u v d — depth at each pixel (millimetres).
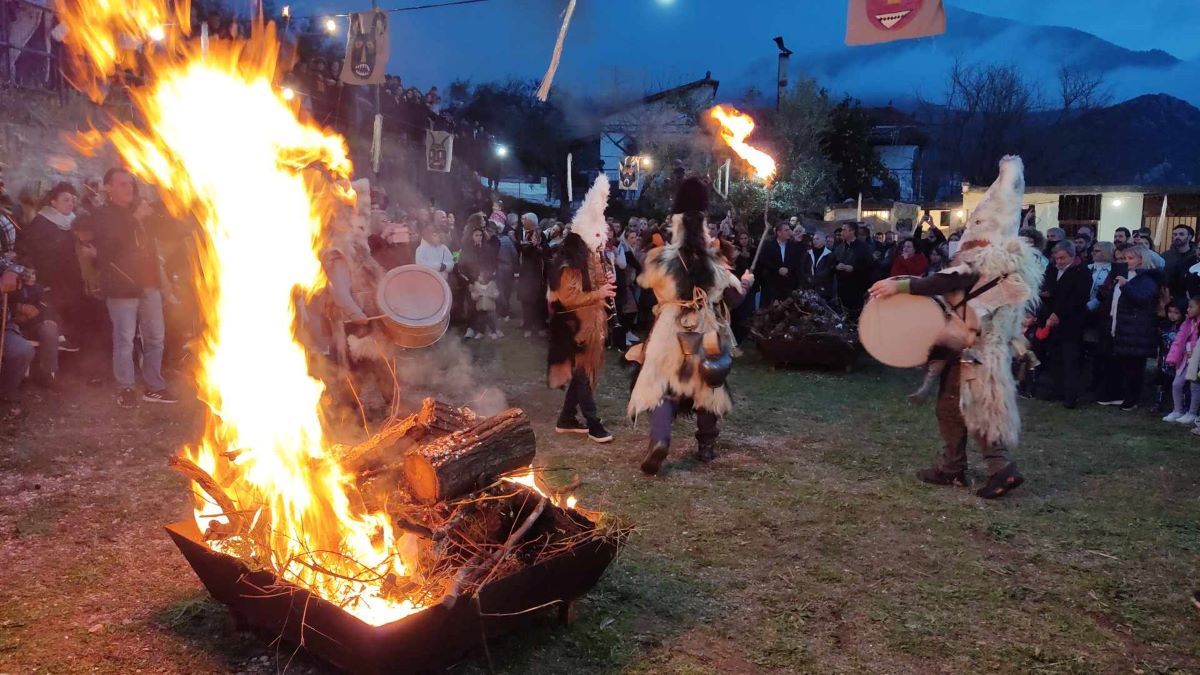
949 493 5410
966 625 3650
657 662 3285
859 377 9562
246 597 3209
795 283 11750
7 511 4668
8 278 6285
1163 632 3637
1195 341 7508
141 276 6816
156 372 7070
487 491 3373
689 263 5531
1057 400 8602
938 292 5223
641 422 7148
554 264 6324
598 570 3484
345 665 2957
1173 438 7066
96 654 3238
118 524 4543
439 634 2924
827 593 3928
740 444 6512
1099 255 8867
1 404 6609
